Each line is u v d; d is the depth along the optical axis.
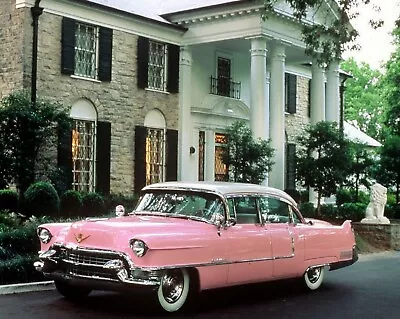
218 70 29.41
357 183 29.31
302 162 24.92
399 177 29.14
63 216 19.53
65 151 22.02
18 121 18.83
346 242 11.84
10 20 21.66
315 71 29.70
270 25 26.17
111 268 8.27
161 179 26.67
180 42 27.47
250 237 9.77
